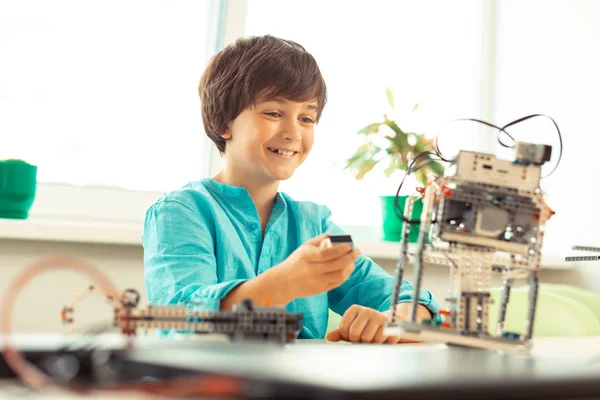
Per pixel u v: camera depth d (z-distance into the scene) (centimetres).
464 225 74
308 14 213
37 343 53
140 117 187
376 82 225
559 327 136
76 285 154
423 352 68
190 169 193
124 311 62
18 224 145
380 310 122
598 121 202
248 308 67
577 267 204
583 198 204
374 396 39
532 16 227
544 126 219
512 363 60
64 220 174
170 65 190
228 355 52
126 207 181
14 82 173
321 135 216
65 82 178
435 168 201
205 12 195
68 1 177
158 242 115
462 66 243
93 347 51
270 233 129
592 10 207
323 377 42
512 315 138
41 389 41
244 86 125
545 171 218
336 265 88
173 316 64
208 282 108
